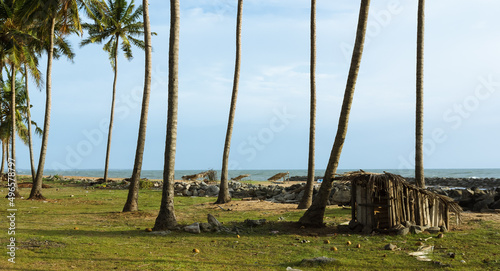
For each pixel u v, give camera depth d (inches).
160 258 318.7
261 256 339.6
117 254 329.7
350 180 470.0
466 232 434.3
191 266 296.0
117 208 722.8
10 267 272.7
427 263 312.5
